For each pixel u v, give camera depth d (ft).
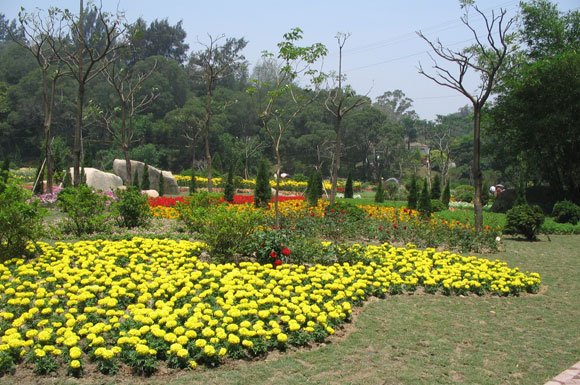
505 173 121.08
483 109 78.48
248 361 16.07
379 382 14.87
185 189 119.55
